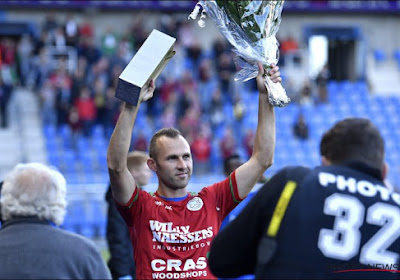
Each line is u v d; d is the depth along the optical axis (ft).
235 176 13.44
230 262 10.05
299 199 9.61
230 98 72.28
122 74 11.86
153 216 12.92
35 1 83.82
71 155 59.93
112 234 18.13
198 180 55.26
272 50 12.55
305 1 91.04
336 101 78.33
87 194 40.57
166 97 68.03
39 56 71.92
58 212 10.78
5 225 10.66
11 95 68.08
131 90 11.82
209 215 13.16
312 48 92.58
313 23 92.48
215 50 77.15
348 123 10.04
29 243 10.36
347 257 9.35
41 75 70.18
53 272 10.19
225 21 12.44
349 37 92.79
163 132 13.67
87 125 62.44
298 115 73.15
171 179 13.32
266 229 9.70
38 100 69.51
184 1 87.15
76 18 86.17
